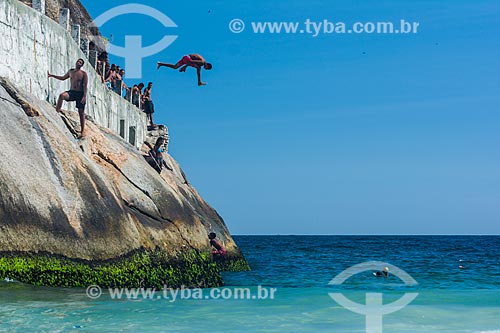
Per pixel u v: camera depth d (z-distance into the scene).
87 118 21.78
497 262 40.59
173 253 19.25
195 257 20.19
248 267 29.16
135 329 12.40
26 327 11.95
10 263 14.49
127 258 16.86
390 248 69.00
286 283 22.89
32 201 15.05
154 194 20.69
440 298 18.80
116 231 16.84
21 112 16.59
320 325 13.62
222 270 27.23
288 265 34.47
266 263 36.53
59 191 15.92
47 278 15.06
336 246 75.25
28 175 15.29
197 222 21.89
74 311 13.55
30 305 13.77
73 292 15.31
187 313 14.51
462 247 74.38
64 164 16.62
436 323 14.20
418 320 14.54
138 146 29.31
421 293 20.22
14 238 14.55
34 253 14.83
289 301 17.22
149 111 31.38
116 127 26.36
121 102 27.02
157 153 25.77
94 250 16.00
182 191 28.50
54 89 20.08
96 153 20.06
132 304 15.20
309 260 41.09
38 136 16.48
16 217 14.66
